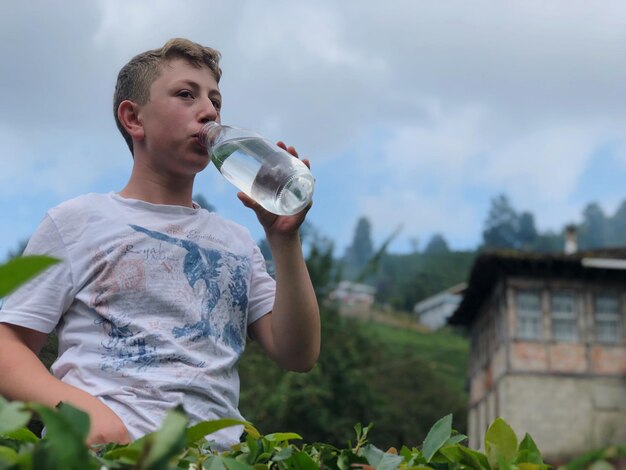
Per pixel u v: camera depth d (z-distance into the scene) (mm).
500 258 19844
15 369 1952
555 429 19641
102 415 1822
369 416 20062
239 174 2168
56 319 2113
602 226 110875
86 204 2219
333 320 20891
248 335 2369
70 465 755
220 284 2225
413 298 61406
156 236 2197
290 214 2148
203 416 2021
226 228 2367
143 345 2061
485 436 1266
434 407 25375
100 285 2115
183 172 2301
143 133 2328
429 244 96938
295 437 1431
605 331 20062
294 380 18359
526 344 19969
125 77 2404
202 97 2318
